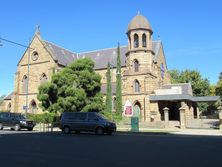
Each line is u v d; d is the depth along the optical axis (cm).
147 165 1254
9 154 1548
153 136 2983
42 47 6619
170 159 1419
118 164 1273
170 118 6088
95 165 1244
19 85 6756
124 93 6109
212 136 3050
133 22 6350
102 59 7044
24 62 6794
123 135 3092
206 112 8519
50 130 3984
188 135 3206
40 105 4931
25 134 2961
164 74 7138
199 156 1519
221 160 1395
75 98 4506
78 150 1738
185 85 6469
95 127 3114
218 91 5056
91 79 4806
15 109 6619
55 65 6400
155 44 7025
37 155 1519
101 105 4794
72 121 3219
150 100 5825
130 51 6275
